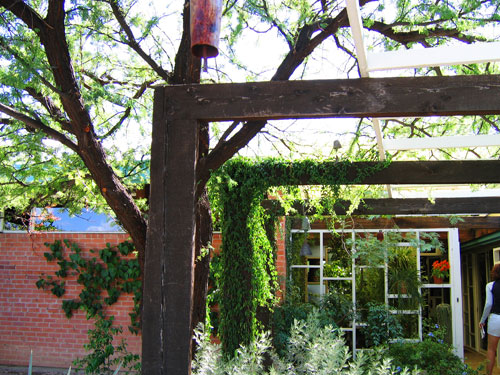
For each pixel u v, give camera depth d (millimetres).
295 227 8805
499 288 7293
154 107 3430
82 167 6133
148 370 3180
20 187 6535
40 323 8258
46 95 4609
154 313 3223
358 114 3305
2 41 4074
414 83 3283
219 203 5508
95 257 8211
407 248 9133
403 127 7125
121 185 4723
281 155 6535
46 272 8320
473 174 5707
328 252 9336
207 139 4875
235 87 3402
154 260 3268
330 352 3555
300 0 5254
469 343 11562
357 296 9000
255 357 3775
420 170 5809
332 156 6141
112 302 8039
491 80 3240
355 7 2725
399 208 7473
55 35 4176
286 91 3369
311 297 9047
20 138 5848
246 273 5520
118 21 5918
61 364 8141
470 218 8883
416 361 6602
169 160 3371
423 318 9039
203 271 5414
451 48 3297
